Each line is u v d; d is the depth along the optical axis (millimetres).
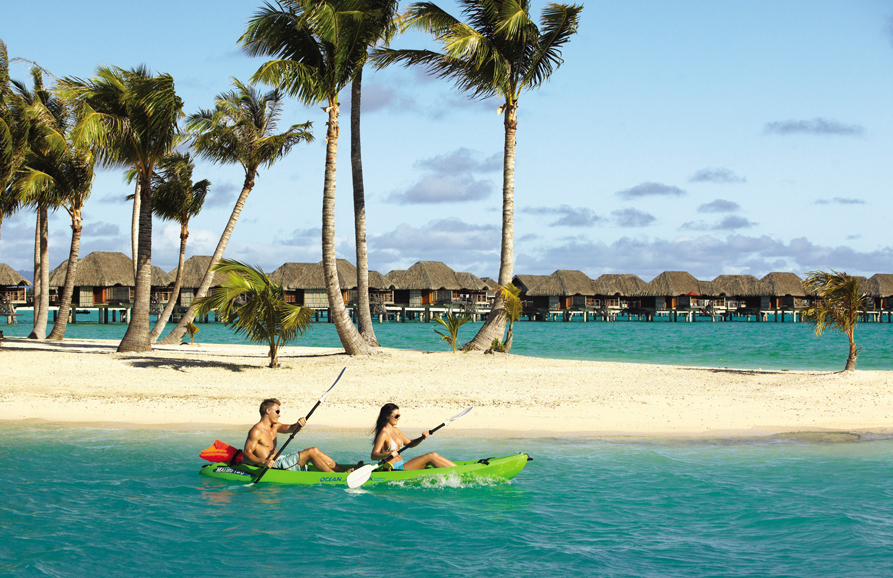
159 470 9688
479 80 25125
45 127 25344
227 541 7020
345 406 14703
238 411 14250
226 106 28453
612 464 10086
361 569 6328
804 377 20203
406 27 23781
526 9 24688
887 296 94188
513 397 16047
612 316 99000
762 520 7566
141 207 24750
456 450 11016
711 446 11320
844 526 7324
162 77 22281
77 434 12086
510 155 25531
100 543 6941
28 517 7691
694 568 6285
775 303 98500
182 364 21281
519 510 7992
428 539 7082
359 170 25281
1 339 26828
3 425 12852
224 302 20688
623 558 6535
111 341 33875
